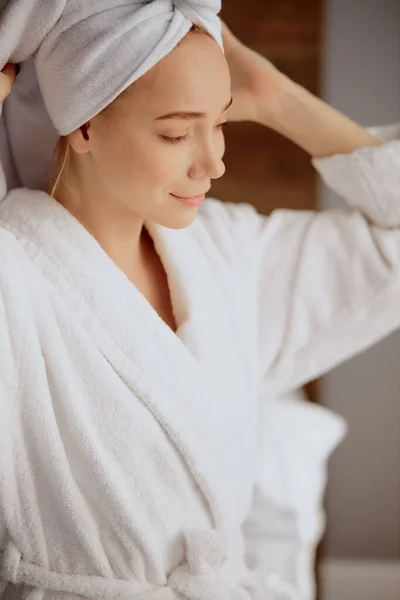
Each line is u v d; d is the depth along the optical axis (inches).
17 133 38.9
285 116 46.2
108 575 35.9
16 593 36.2
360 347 46.3
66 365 35.1
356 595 113.0
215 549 37.3
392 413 108.0
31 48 34.2
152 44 32.0
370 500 111.3
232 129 92.6
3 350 33.2
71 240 36.5
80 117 33.8
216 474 37.8
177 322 40.2
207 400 38.0
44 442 34.5
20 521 35.0
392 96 97.0
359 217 46.6
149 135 33.2
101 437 35.7
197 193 34.5
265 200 93.9
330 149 46.5
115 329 36.3
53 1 32.3
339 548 113.0
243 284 43.7
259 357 45.6
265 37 90.9
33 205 37.1
